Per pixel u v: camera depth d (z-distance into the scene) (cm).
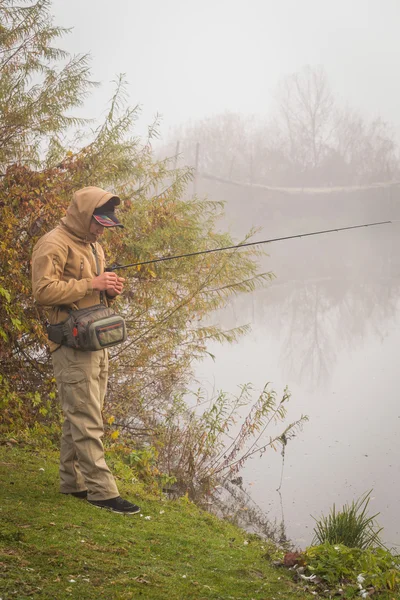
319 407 959
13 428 606
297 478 701
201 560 374
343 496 656
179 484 676
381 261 3384
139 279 787
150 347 791
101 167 745
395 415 923
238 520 593
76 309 404
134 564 340
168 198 828
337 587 361
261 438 827
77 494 424
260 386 1058
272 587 349
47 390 685
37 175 683
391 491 669
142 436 779
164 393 841
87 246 416
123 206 770
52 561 318
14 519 364
